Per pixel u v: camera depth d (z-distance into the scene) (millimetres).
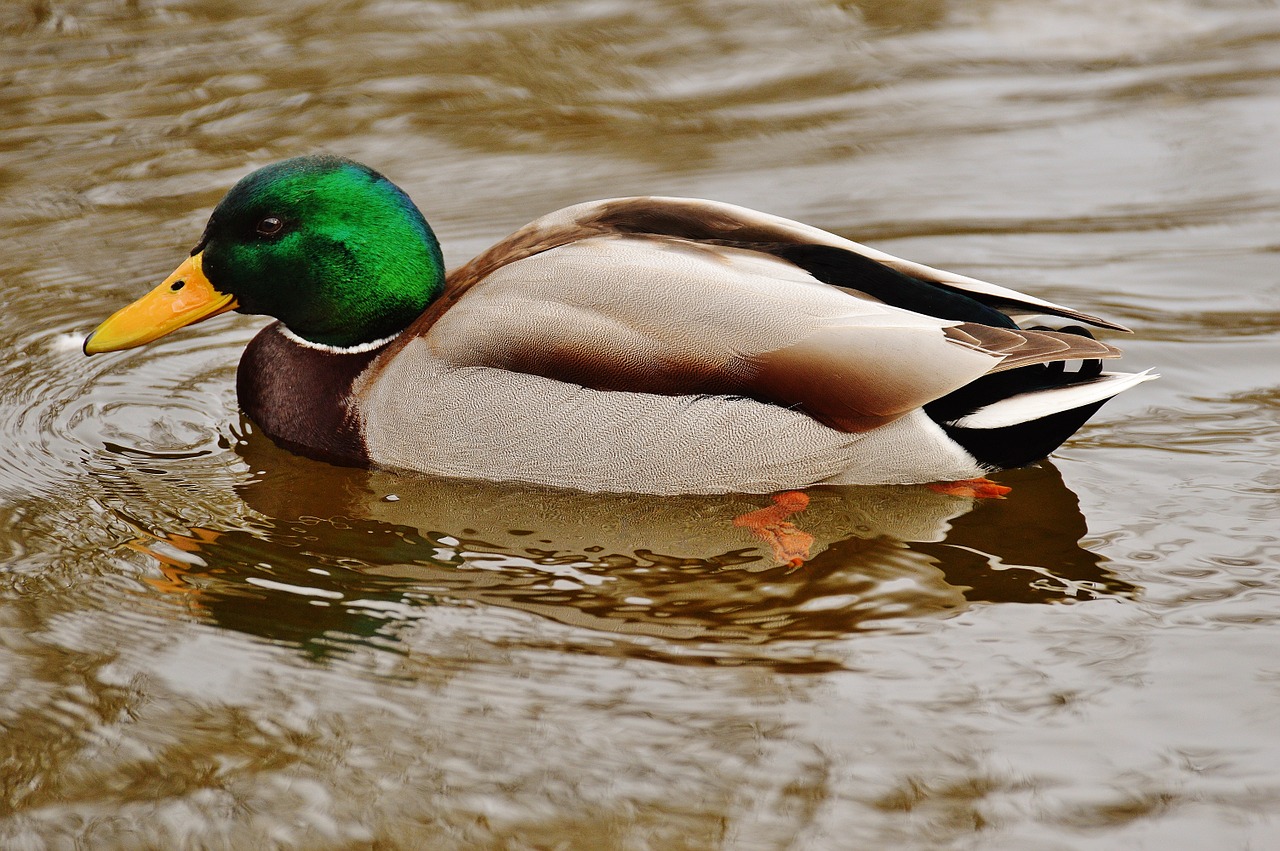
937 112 17859
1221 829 7289
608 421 10641
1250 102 17703
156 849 7398
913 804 7520
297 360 11789
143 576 9883
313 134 17250
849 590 9648
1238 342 13023
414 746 8055
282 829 7492
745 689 8508
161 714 8391
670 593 9656
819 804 7543
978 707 8266
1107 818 7383
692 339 10492
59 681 8695
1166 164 16391
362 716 8336
